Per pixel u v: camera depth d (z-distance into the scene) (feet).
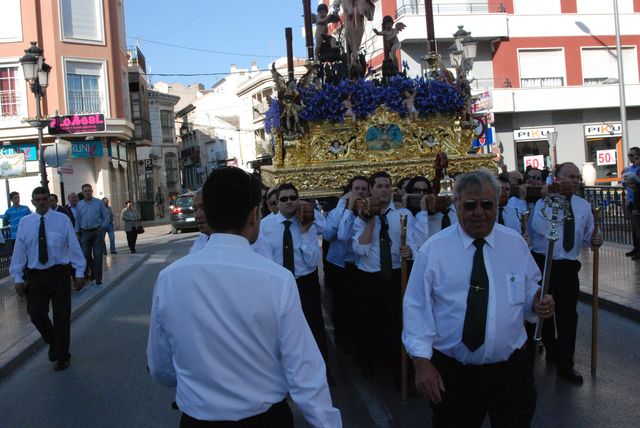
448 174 23.99
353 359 22.52
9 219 49.90
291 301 7.83
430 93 23.73
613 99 89.35
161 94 196.44
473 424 10.96
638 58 94.32
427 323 10.65
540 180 23.91
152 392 19.99
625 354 20.98
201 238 14.98
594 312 18.98
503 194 21.98
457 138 24.56
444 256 10.64
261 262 7.99
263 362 7.72
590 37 92.73
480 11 89.04
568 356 18.71
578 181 19.19
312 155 23.52
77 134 86.28
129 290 41.19
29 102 86.12
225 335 7.60
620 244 42.63
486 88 86.84
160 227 107.45
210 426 7.55
